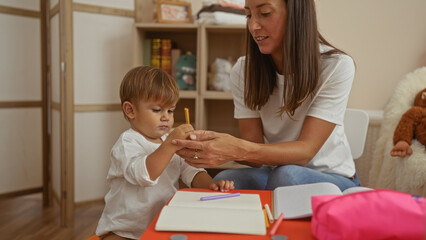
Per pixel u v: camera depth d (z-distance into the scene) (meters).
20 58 2.48
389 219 0.60
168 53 2.40
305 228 0.71
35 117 2.56
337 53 1.28
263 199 0.89
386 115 2.04
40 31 2.56
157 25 2.28
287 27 1.16
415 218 0.59
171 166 1.20
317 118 1.23
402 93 2.03
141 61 2.40
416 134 1.82
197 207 0.79
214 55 2.52
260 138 1.46
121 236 1.11
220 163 1.08
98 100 2.41
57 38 2.35
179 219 0.71
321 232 0.64
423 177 1.62
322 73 1.25
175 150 1.00
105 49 2.41
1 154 2.43
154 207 1.09
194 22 2.37
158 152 0.98
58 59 2.33
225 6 2.25
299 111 1.32
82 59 2.32
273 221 0.74
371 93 2.49
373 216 0.60
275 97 1.37
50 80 2.53
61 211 2.21
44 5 2.55
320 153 1.34
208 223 0.69
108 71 2.43
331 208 0.63
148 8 2.63
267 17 1.18
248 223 0.69
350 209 0.62
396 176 1.84
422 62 2.42
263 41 1.22
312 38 1.17
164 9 2.35
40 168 2.60
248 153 1.09
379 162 2.00
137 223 1.09
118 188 1.12
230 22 2.23
